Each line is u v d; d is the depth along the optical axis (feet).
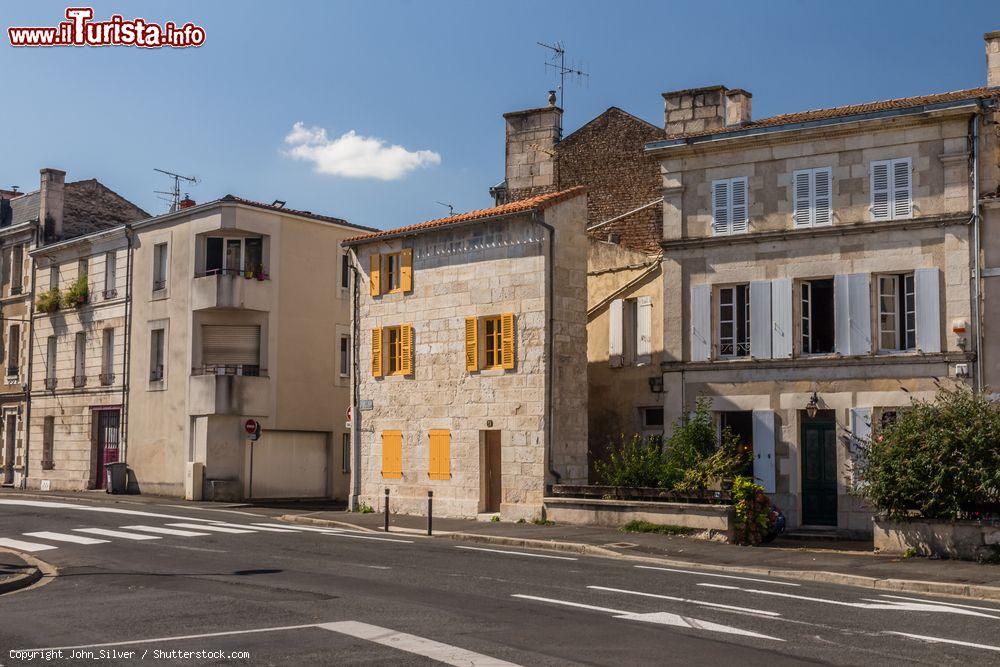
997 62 80.43
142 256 127.24
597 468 84.79
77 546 63.52
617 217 106.73
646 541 68.28
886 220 75.25
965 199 72.84
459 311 88.58
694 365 82.02
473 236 88.17
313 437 122.01
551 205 84.28
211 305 115.85
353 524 81.35
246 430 112.06
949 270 73.31
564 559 56.85
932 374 73.41
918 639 32.89
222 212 116.16
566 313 84.53
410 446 91.35
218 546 62.95
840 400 76.43
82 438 133.80
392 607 38.19
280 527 77.71
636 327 90.33
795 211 78.84
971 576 51.24
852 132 76.84
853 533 75.05
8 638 32.81
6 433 148.46
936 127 74.02
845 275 76.74
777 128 79.05
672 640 31.99
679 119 103.50
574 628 33.83
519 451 82.99
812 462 78.33
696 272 82.74
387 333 94.68
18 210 152.25
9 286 150.71
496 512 85.92
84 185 149.59
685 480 74.64
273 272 118.93
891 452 60.49
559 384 83.20
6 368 149.69
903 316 76.33
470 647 30.48
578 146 114.62
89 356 134.10
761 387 79.46
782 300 78.89
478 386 86.48
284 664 28.32
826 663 29.07
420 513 89.56
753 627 34.60
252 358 118.11
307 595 41.57
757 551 64.08
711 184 82.53
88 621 35.96
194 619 35.96
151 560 55.93
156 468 121.29
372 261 96.43
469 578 47.24
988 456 57.67
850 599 42.39
